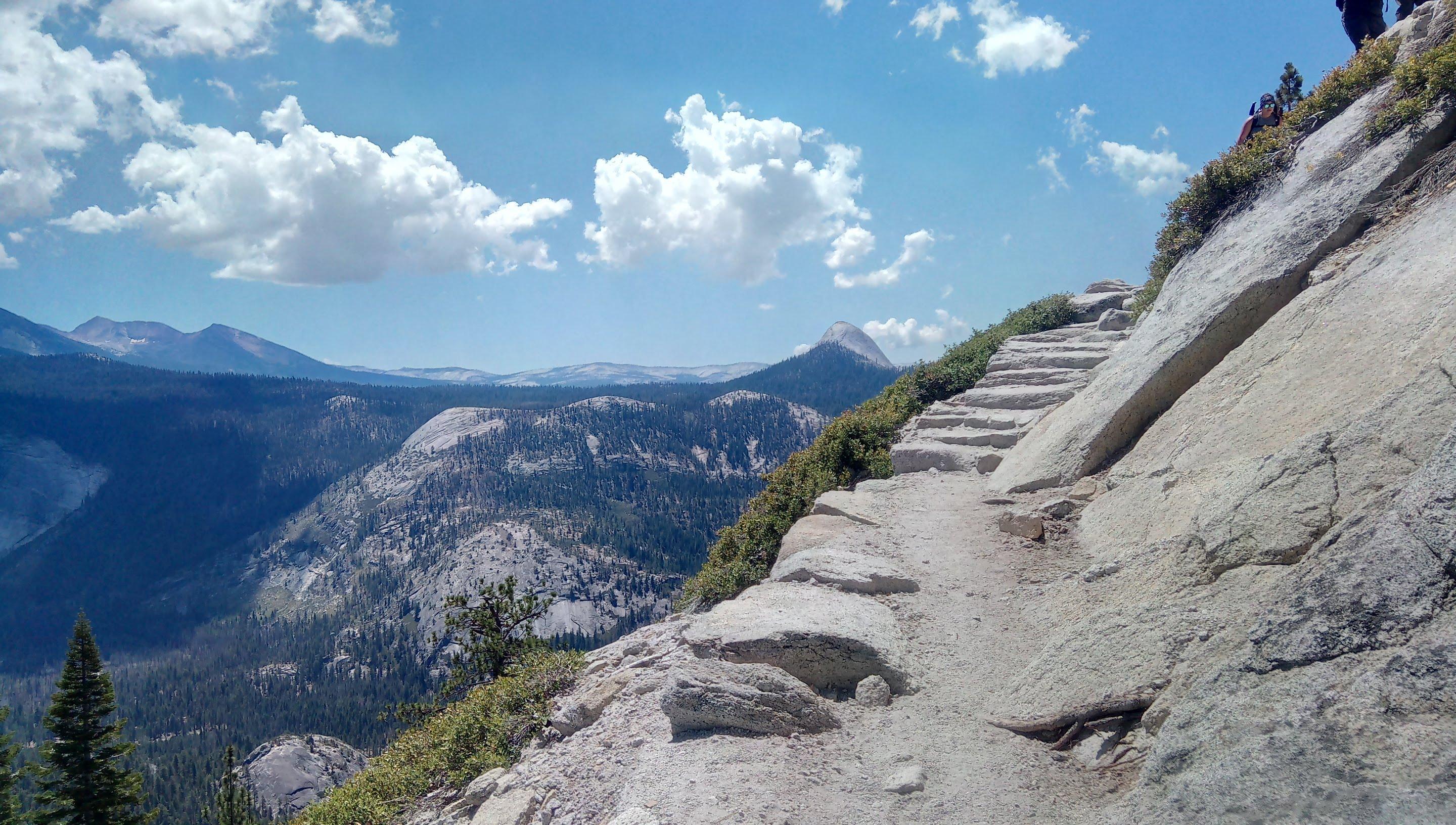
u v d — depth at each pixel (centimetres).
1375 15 1366
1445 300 643
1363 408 632
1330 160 1054
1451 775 317
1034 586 795
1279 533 556
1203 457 801
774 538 1257
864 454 1444
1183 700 464
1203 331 976
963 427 1441
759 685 625
